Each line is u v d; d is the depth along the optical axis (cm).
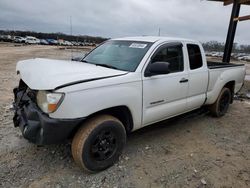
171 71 400
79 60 438
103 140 314
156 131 464
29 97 320
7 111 521
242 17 904
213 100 518
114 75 318
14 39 6488
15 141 387
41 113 280
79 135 295
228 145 419
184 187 296
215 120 548
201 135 457
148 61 357
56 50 3456
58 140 281
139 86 338
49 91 270
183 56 421
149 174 318
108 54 407
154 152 378
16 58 1955
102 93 294
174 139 432
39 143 281
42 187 284
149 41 393
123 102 319
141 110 349
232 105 701
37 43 6694
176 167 338
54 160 340
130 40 420
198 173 326
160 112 382
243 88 995
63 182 295
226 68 545
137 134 446
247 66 2580
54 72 300
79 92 276
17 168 317
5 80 923
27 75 319
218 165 349
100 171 320
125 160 349
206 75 472
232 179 316
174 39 416
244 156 382
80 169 322
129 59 368
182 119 542
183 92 420
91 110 287
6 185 284
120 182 300
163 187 294
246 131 489
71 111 272
